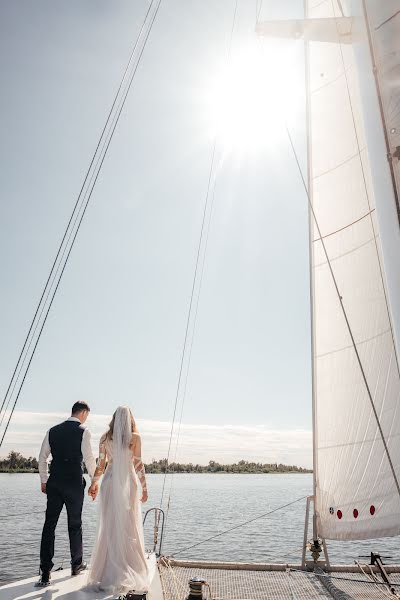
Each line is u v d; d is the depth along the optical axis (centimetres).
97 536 422
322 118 584
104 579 400
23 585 412
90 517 3284
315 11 620
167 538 2366
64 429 458
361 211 503
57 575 443
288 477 19762
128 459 446
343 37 412
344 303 500
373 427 445
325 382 502
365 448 448
